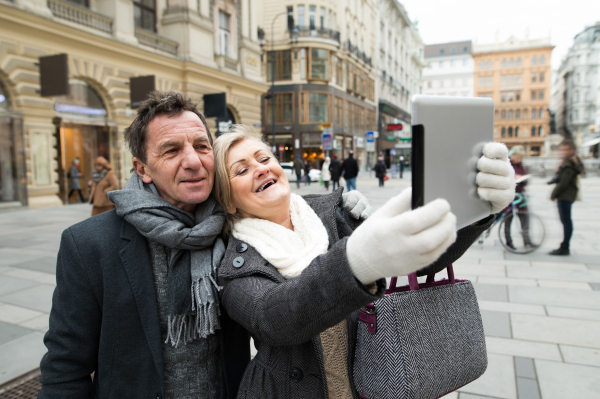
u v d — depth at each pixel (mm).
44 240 6676
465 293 1142
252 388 1118
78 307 1059
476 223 1072
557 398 2297
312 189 18031
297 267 1044
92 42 11117
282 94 30219
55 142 10898
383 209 765
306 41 29234
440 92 77125
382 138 44312
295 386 1082
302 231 1213
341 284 758
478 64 74625
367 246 708
